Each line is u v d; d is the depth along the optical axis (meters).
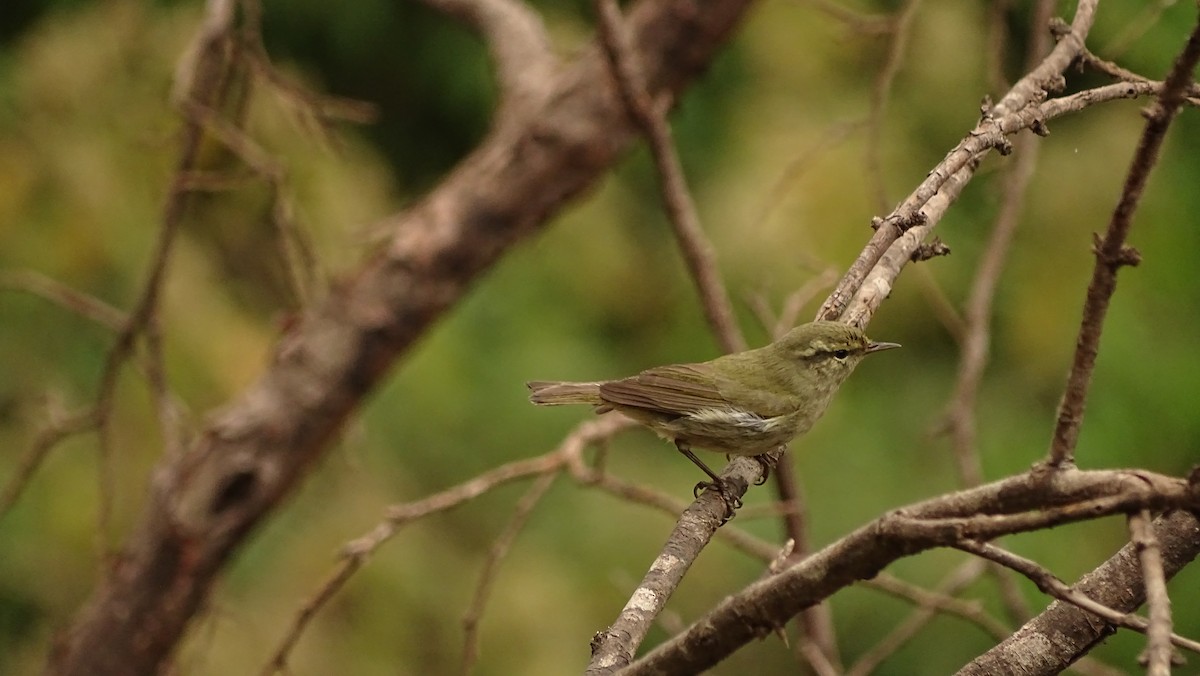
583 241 15.68
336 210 13.16
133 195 13.29
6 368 12.95
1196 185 16.19
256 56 9.44
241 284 13.59
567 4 16.59
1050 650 5.00
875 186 8.62
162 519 10.09
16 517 12.75
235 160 12.88
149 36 13.65
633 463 15.07
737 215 14.49
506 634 13.84
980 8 15.30
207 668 12.45
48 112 13.40
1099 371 15.52
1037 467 3.53
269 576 13.20
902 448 15.02
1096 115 15.45
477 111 16.89
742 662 14.90
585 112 10.24
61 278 13.13
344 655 13.11
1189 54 3.57
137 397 13.02
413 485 14.30
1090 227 15.18
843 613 14.86
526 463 8.59
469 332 15.27
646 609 4.99
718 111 15.98
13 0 15.07
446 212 10.42
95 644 10.24
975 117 14.84
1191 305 15.95
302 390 10.27
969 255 15.24
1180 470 15.65
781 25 15.52
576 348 15.37
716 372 7.68
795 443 14.87
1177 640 3.64
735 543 8.70
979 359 9.05
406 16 16.59
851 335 7.64
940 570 14.43
